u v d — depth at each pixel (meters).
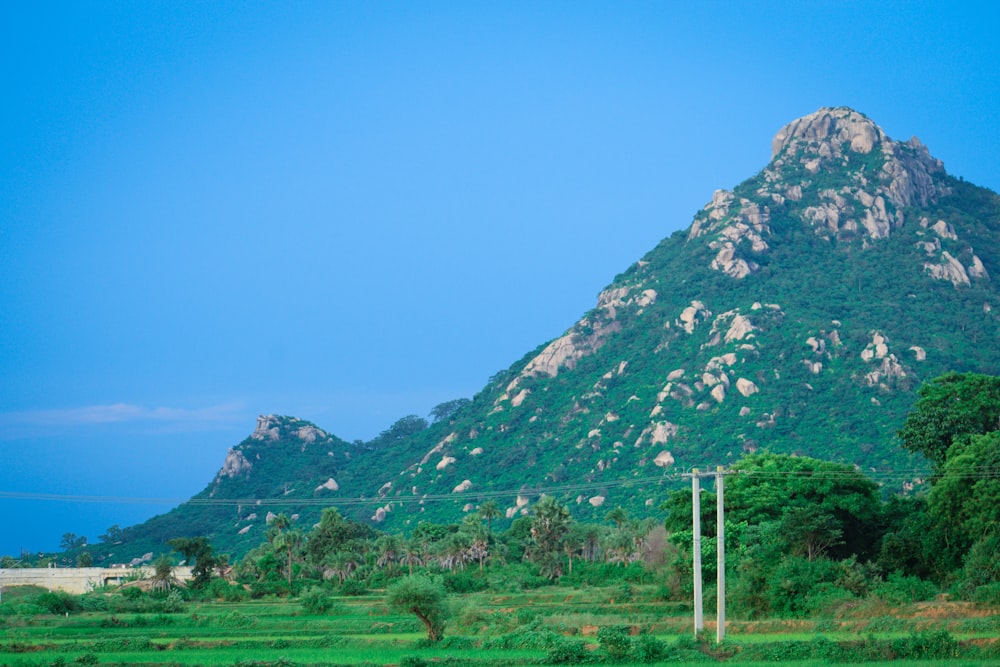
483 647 90.25
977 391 130.38
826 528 115.06
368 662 82.31
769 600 104.56
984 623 83.50
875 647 76.12
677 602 119.81
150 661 86.44
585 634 95.19
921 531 115.88
